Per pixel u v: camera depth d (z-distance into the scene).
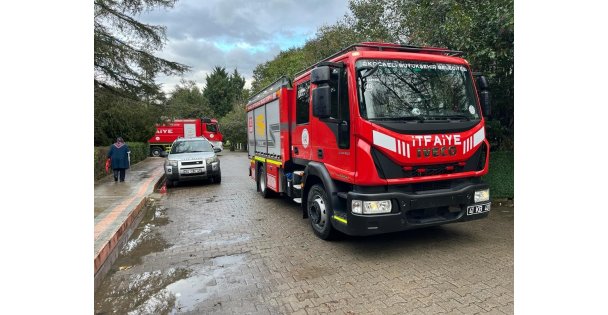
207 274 4.81
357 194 4.70
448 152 4.89
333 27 13.46
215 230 7.00
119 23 15.98
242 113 43.25
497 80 8.03
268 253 5.52
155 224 7.68
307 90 6.46
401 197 4.66
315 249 5.61
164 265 5.21
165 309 3.89
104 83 16.73
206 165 12.92
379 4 11.58
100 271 5.01
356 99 4.73
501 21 6.99
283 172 7.97
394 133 4.63
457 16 7.75
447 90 5.21
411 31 10.32
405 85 4.99
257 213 8.35
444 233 6.15
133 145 22.28
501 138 8.75
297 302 3.92
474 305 3.70
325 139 5.62
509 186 8.12
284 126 7.61
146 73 17.03
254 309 3.80
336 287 4.24
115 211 7.96
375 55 4.95
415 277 4.43
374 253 5.33
